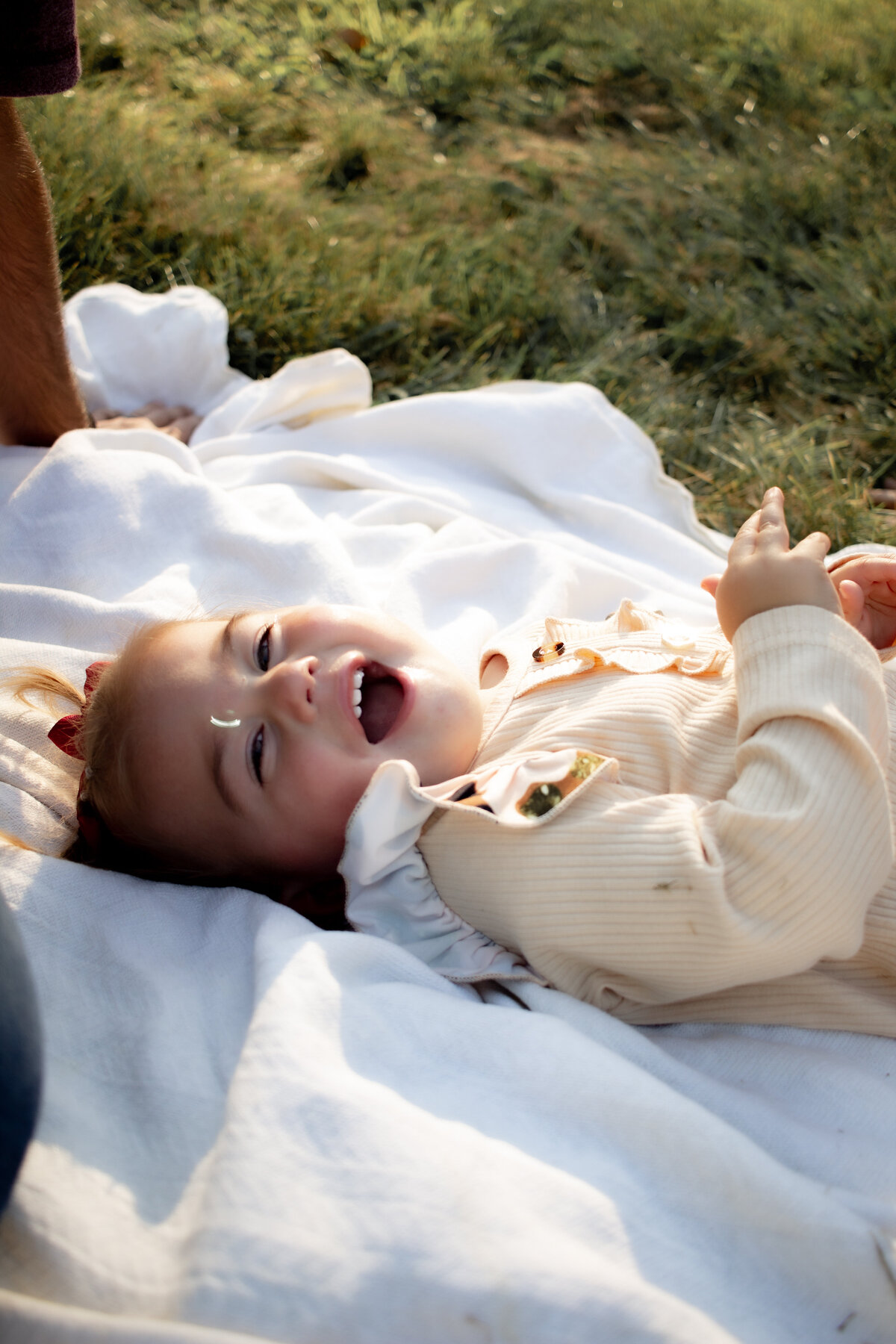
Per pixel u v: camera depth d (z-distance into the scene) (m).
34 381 2.34
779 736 1.34
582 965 1.45
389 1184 1.07
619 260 3.55
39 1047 1.02
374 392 3.06
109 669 1.69
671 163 3.85
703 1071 1.41
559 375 3.06
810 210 3.63
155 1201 1.16
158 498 2.26
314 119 4.10
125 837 1.68
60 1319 0.99
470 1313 0.99
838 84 4.38
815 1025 1.48
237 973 1.42
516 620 2.22
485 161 4.04
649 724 1.53
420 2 4.94
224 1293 1.00
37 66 1.77
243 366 3.08
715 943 1.29
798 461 2.70
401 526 2.41
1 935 1.05
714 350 3.17
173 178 3.49
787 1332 1.09
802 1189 1.16
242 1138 1.11
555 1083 1.24
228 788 1.56
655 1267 1.08
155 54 4.29
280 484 2.54
